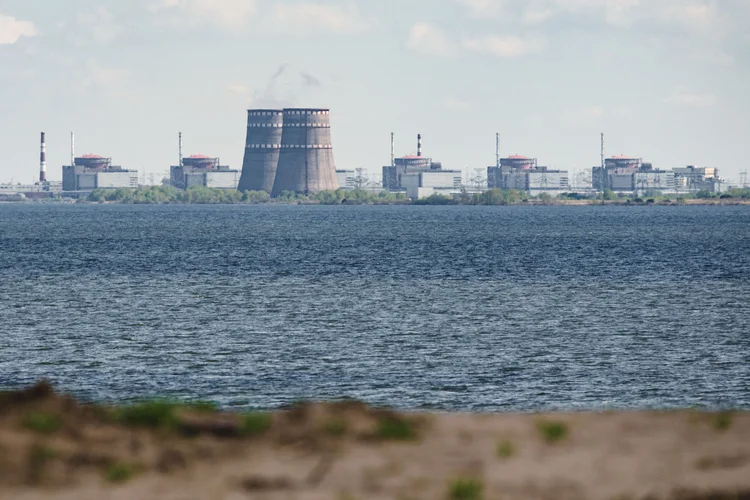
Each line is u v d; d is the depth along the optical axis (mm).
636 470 64250
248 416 77000
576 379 181250
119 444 69250
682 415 82312
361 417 77375
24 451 66188
